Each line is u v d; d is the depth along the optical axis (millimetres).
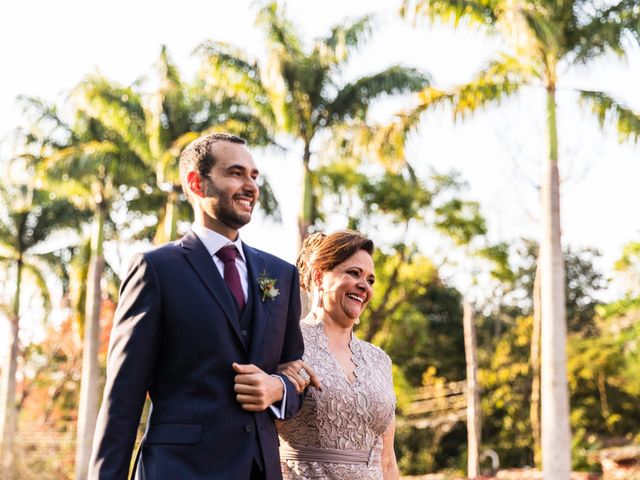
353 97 19359
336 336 4176
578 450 24172
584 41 15039
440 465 29859
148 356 3213
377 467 4117
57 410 32625
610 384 27750
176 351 3225
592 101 15188
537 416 25109
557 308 14445
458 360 33625
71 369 32938
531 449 28594
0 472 25828
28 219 27797
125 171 22562
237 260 3451
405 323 31266
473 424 22562
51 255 28438
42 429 30625
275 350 3395
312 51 19422
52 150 23844
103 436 3150
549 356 14266
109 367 3238
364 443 4059
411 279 30766
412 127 15688
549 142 15062
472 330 23219
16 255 27922
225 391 3209
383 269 30234
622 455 23500
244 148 3396
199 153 3365
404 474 29297
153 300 3227
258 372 3248
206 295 3268
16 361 27734
